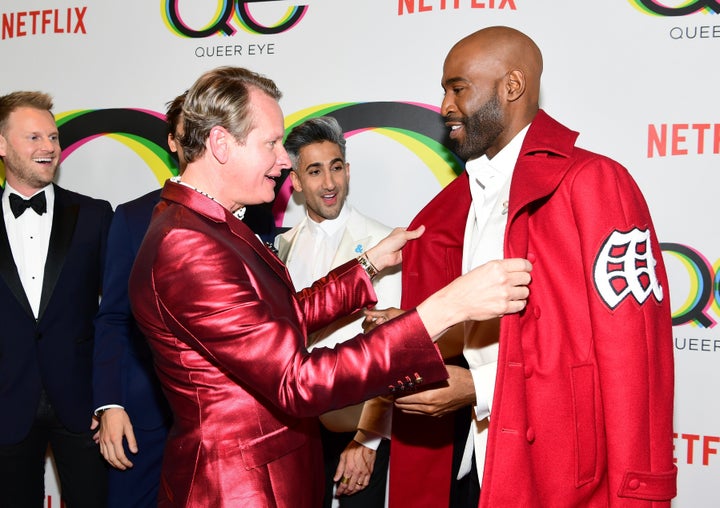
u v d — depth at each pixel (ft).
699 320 7.47
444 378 3.87
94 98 9.32
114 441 6.95
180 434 4.25
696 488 7.52
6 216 7.94
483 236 4.80
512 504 4.16
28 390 7.51
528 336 4.47
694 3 7.39
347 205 7.53
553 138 4.56
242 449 4.09
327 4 8.48
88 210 7.98
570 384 4.38
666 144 7.51
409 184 8.32
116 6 9.20
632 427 4.09
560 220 4.43
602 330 4.17
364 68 8.39
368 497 6.98
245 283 3.93
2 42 9.63
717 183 7.39
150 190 9.19
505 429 4.20
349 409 6.82
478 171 5.06
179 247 3.93
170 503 4.24
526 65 4.77
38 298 7.80
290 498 4.18
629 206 4.33
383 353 3.76
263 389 3.82
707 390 7.47
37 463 7.73
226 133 4.22
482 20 7.97
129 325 7.29
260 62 8.73
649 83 7.54
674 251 7.53
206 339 3.85
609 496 4.17
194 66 8.96
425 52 8.19
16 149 7.73
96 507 7.70
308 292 5.43
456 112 4.86
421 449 5.92
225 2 8.82
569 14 7.71
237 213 4.63
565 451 4.37
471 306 3.80
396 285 6.85
